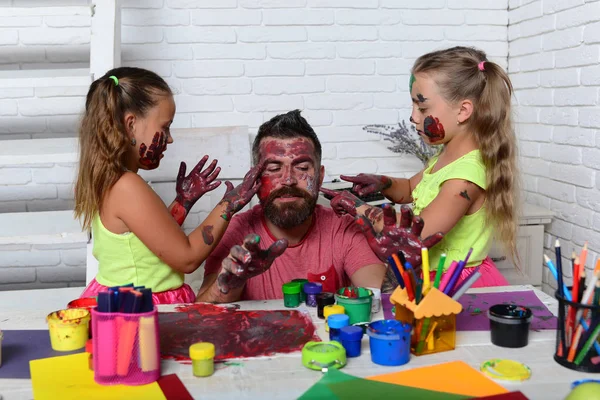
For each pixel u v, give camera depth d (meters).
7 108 2.68
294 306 1.28
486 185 1.55
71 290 2.24
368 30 2.85
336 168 2.91
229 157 2.51
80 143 1.51
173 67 2.74
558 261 1.00
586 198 2.30
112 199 1.42
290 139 1.45
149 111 1.45
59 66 2.68
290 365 0.99
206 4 2.73
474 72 1.56
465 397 0.88
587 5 2.27
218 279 1.22
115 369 0.94
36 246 2.77
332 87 2.86
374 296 1.28
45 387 0.93
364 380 0.93
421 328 1.02
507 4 2.92
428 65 1.59
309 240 1.54
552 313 1.22
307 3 2.80
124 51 2.69
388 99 2.90
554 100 2.52
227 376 0.96
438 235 1.25
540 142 2.63
